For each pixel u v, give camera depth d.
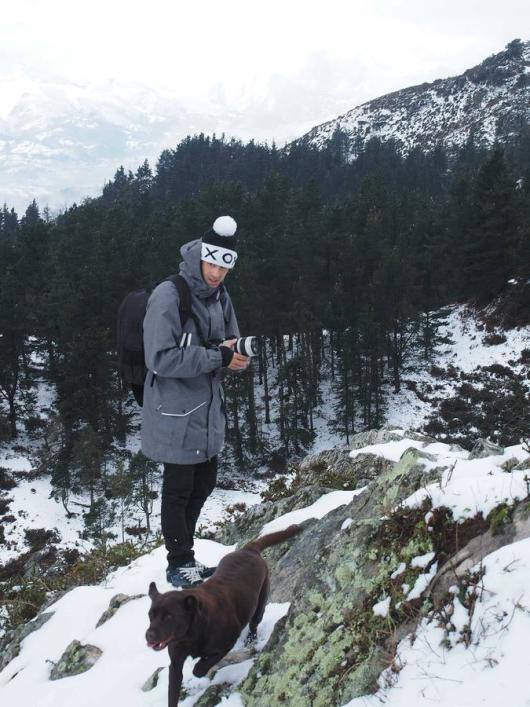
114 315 57.75
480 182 66.06
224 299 4.06
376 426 55.81
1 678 4.76
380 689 2.23
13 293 57.28
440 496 2.79
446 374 60.72
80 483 45.59
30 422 58.03
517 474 2.68
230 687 3.11
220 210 73.06
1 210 150.25
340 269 66.94
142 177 198.50
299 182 157.25
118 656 3.99
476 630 2.12
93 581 6.64
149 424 3.85
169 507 4.01
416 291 64.25
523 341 60.41
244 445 57.19
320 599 3.02
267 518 6.65
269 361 71.31
